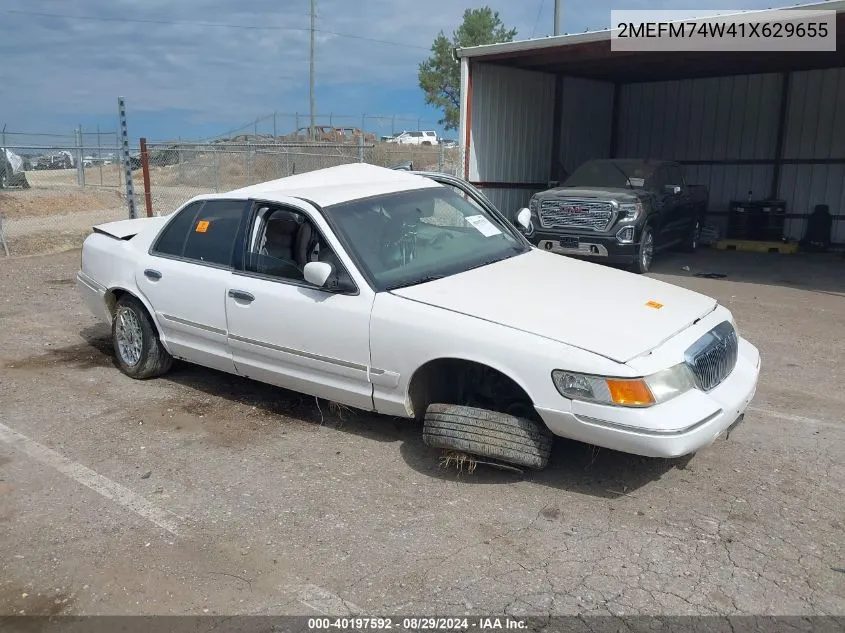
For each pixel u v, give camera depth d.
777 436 4.97
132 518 3.92
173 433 5.02
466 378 4.51
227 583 3.35
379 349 4.40
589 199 11.45
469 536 3.72
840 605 3.17
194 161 26.59
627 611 3.13
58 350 6.98
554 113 16.69
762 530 3.77
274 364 5.02
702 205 14.93
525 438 4.02
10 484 4.29
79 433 5.02
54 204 20.55
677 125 18.05
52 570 3.46
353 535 3.74
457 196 5.72
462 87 14.05
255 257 5.06
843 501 4.08
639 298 4.50
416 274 4.68
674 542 3.66
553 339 3.92
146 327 5.87
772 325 8.30
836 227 15.82
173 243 5.66
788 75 16.05
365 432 5.01
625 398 3.68
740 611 3.13
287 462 4.57
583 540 3.68
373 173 5.96
